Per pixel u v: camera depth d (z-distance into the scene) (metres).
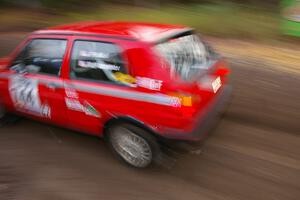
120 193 3.85
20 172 4.33
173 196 3.74
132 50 3.76
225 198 3.64
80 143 4.95
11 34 12.85
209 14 12.91
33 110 4.95
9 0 18.12
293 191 3.69
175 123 3.65
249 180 3.90
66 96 4.36
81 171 4.30
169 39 3.93
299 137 4.76
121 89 3.87
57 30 4.55
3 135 5.28
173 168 4.20
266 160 4.25
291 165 4.14
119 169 4.29
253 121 5.25
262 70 7.51
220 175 4.02
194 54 4.15
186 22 12.14
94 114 4.20
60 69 4.38
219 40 10.21
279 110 5.58
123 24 4.51
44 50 4.55
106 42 3.96
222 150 4.51
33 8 17.42
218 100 4.33
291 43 9.66
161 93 3.61
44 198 3.84
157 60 3.63
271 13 12.27
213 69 4.31
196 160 4.32
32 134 5.27
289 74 7.22
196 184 3.90
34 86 4.68
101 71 4.02
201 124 3.81
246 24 11.34
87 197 3.82
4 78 5.05
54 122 4.84
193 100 3.67
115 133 4.20
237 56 8.55
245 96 6.19
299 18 9.73
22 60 4.84
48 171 4.33
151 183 3.98
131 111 3.85
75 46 4.23
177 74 3.65
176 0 15.42
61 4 16.67
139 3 15.91
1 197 3.88
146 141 3.96
